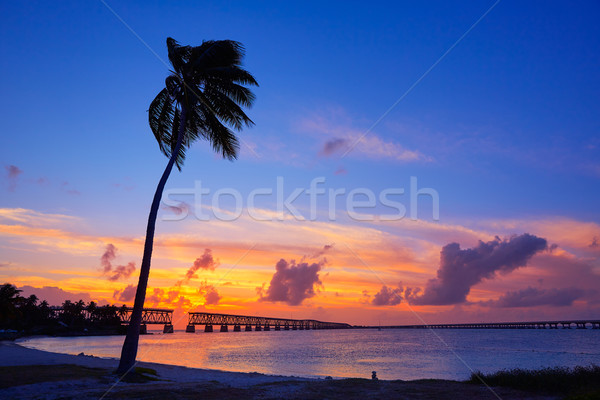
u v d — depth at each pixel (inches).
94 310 7327.8
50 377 629.3
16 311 3117.6
